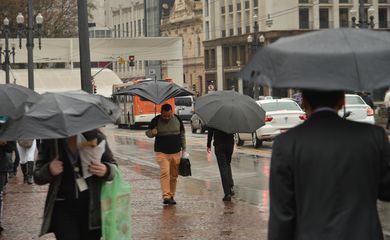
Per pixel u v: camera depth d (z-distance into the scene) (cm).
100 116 1078
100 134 1116
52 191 1094
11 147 1803
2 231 1819
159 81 2406
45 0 11900
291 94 8650
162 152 2222
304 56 702
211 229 1797
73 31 12569
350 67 695
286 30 13425
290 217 728
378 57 705
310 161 718
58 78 11012
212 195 2433
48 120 1054
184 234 1738
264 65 718
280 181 731
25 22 11475
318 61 698
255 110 2247
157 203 2256
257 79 717
